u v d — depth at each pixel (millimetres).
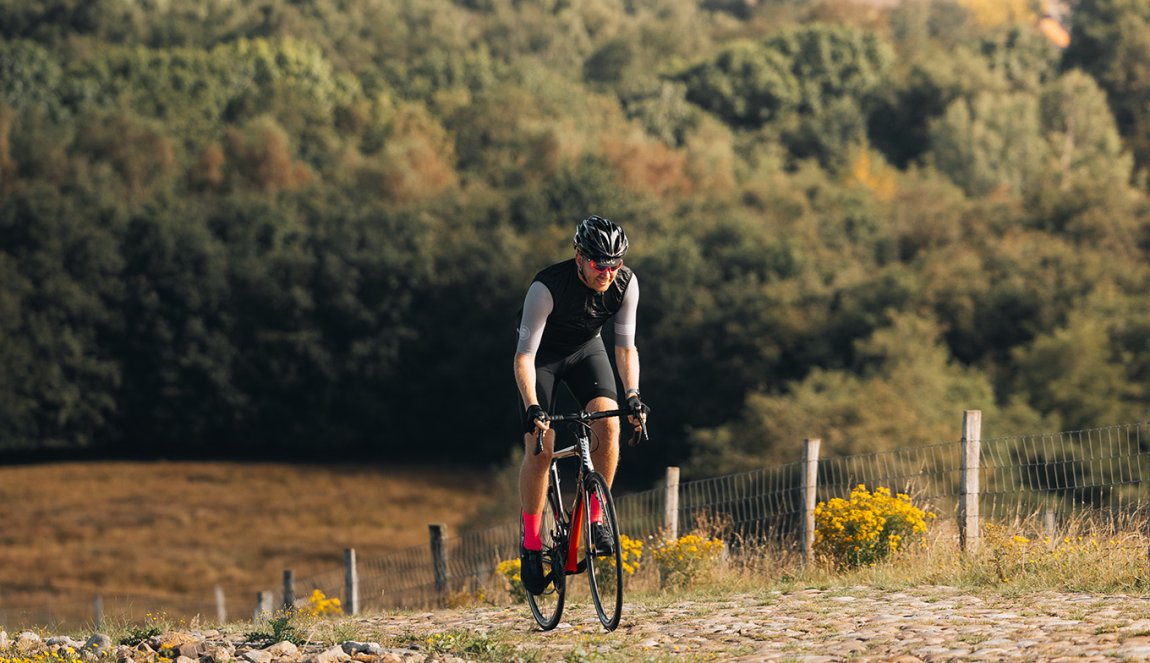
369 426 93188
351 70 171500
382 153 120438
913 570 11742
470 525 61125
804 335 75812
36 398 88500
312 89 144625
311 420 92125
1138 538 11250
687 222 96562
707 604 10164
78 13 169125
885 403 57062
